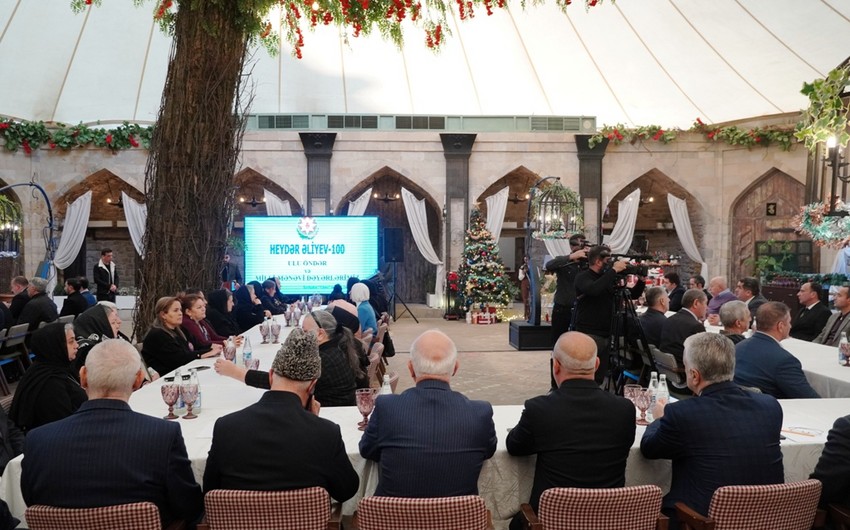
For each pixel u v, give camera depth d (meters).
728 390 2.53
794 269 14.60
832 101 4.80
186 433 2.91
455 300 14.73
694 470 2.46
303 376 2.30
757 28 11.79
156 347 4.82
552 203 11.76
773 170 14.70
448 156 15.20
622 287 5.12
